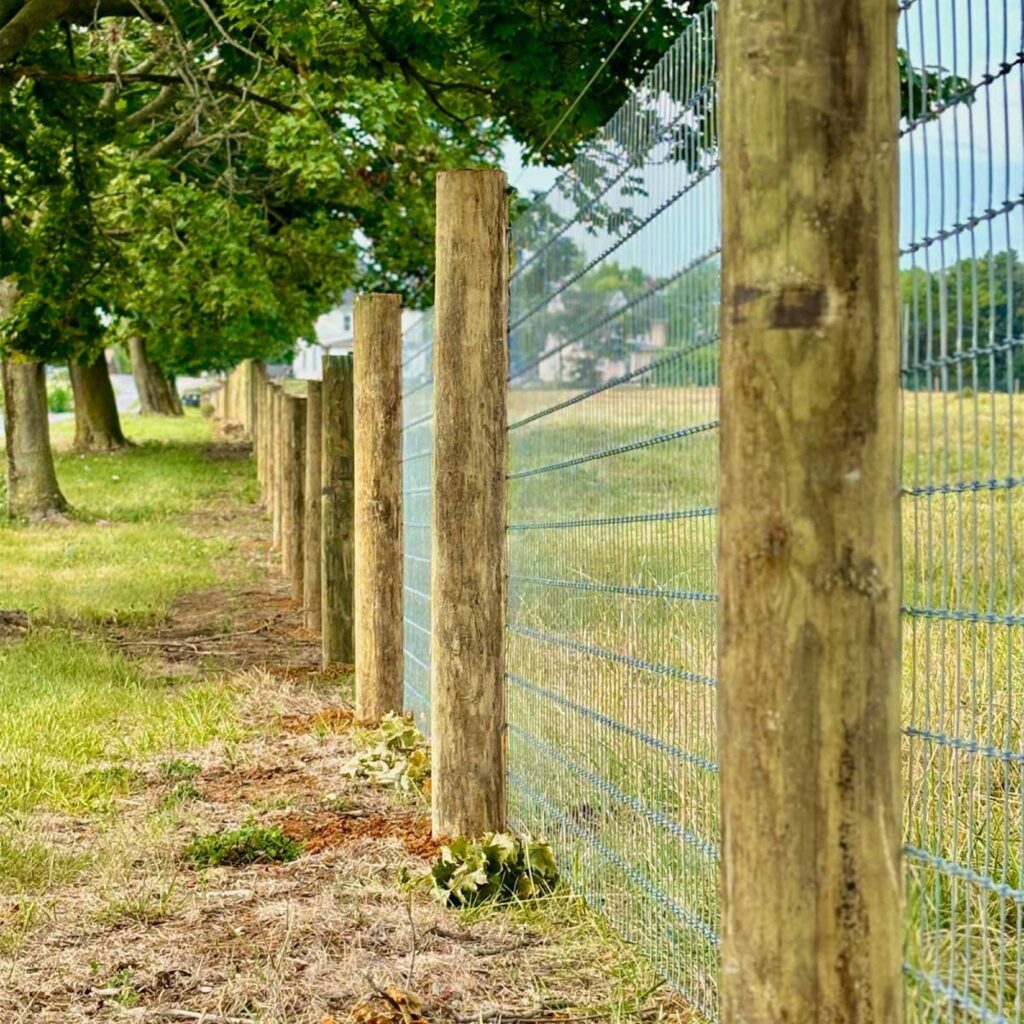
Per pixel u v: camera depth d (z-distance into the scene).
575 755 5.96
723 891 2.85
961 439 3.04
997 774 5.38
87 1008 5.04
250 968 5.34
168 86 19.06
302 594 16.30
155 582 17.91
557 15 14.84
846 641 2.71
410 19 16.73
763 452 2.73
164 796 7.92
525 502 6.80
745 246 2.75
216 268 25.69
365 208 25.84
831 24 2.69
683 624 4.66
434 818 7.00
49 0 13.48
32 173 17.52
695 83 4.48
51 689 10.83
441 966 5.30
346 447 12.34
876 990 2.75
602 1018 4.84
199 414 72.88
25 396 25.72
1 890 6.27
